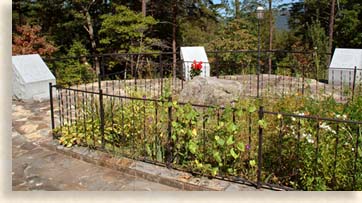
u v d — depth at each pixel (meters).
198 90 5.31
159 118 3.36
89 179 3.04
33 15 13.85
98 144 3.55
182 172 2.99
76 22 13.78
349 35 16.22
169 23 14.45
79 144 3.64
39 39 11.66
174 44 14.15
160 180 2.93
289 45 18.11
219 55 14.50
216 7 14.99
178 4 13.78
